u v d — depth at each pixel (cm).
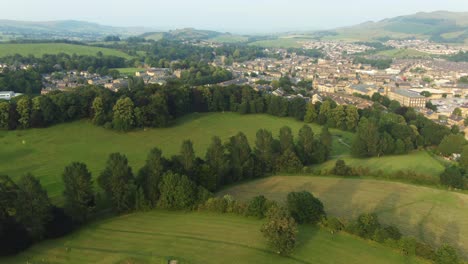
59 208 12025
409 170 17675
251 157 17375
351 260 10281
